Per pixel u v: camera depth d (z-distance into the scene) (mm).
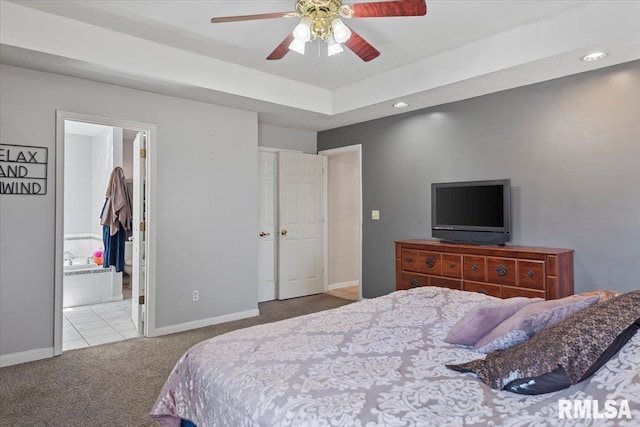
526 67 3090
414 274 3961
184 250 3971
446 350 1582
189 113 3994
